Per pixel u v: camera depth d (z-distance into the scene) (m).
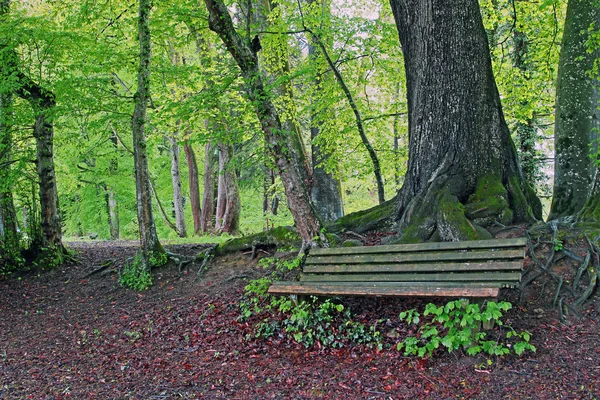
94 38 10.62
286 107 13.33
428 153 7.76
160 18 10.61
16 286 10.07
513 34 13.41
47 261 10.92
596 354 4.50
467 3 7.66
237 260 9.27
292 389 4.66
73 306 8.71
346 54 12.13
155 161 22.67
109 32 11.86
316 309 6.17
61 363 5.85
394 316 5.81
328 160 13.21
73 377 5.33
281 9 13.21
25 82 10.29
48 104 10.90
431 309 4.80
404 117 15.16
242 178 21.55
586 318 5.12
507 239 5.47
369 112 13.00
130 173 21.84
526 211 7.30
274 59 13.05
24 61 10.48
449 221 6.88
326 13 11.88
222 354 5.77
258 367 5.28
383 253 6.24
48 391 4.92
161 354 5.96
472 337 4.77
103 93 9.74
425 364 4.82
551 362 4.50
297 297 6.13
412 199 7.62
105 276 10.10
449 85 7.61
